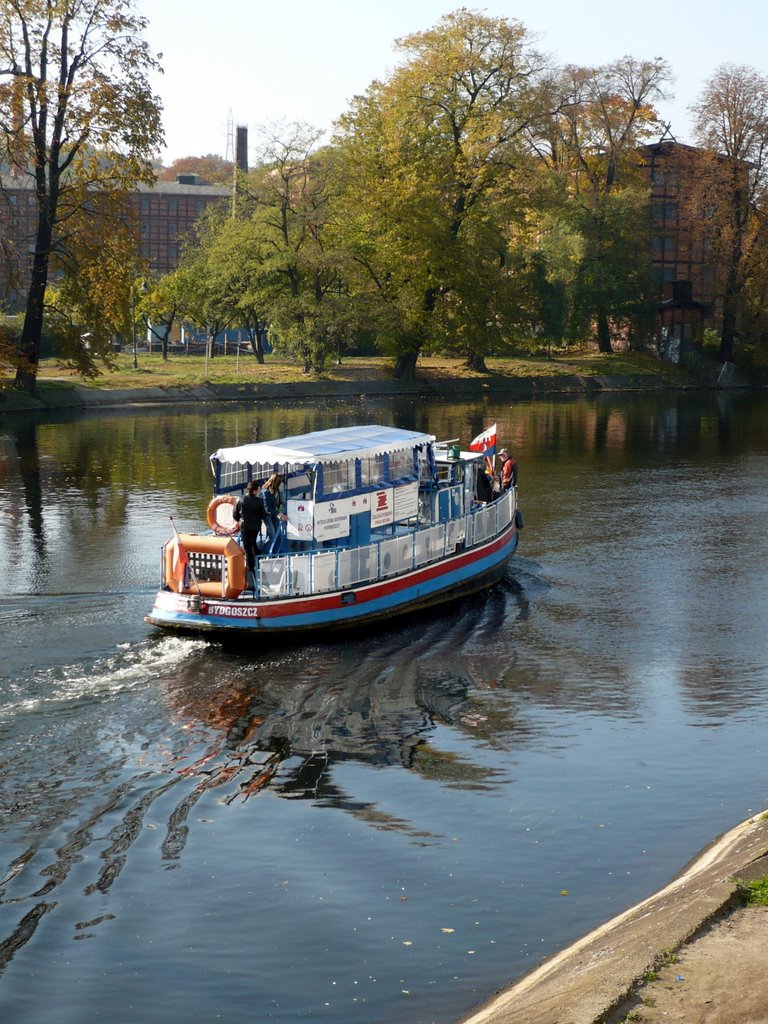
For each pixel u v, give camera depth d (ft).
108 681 65.41
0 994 35.68
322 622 75.05
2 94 199.41
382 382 297.74
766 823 45.57
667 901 38.01
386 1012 34.53
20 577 91.30
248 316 316.40
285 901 41.24
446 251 291.79
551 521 121.60
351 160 293.43
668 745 57.72
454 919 39.93
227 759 54.80
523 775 53.47
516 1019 30.27
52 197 221.46
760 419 240.12
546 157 359.25
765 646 76.02
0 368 224.33
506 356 358.84
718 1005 29.32
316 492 75.66
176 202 558.97
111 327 226.38
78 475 145.28
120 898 41.50
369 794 51.08
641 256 356.38
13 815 48.21
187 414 232.32
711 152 334.24
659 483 148.97
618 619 82.69
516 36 292.61
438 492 88.84
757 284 343.67
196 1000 35.35
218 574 72.49
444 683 67.36
